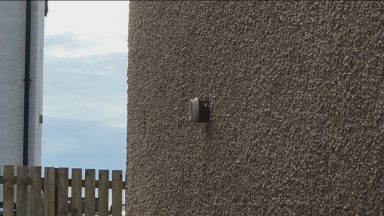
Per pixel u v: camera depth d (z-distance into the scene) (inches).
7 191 234.7
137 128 180.7
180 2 162.2
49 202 238.4
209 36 149.5
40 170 238.4
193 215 150.7
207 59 149.7
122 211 246.8
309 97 117.3
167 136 164.2
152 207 168.4
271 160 126.1
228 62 142.0
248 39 135.7
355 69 108.3
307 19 118.9
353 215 106.3
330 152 111.7
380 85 104.0
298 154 118.9
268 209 126.2
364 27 107.2
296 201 118.6
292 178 120.0
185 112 156.9
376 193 103.0
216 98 145.2
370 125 105.0
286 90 123.3
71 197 241.6
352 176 107.1
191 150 153.4
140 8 183.8
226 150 140.5
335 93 111.7
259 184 129.3
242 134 135.6
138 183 178.2
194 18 155.9
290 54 122.7
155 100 171.2
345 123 109.3
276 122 125.4
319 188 113.4
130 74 188.2
